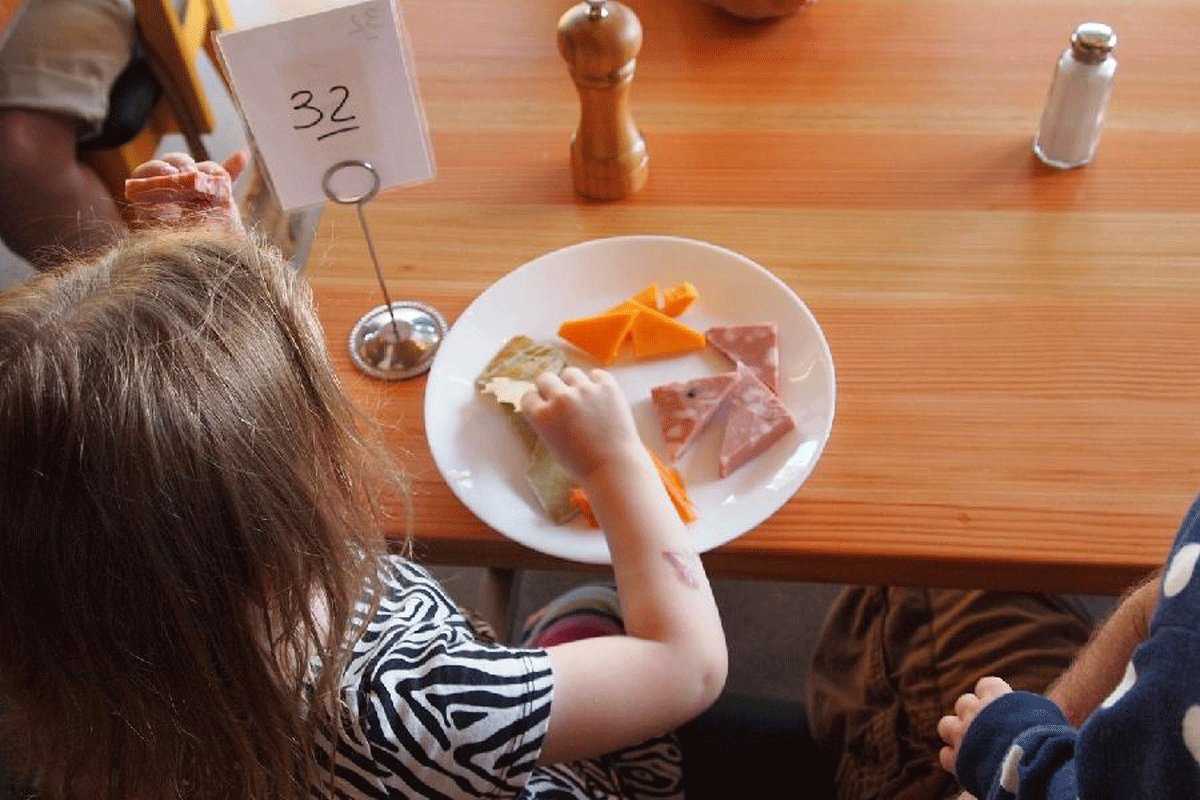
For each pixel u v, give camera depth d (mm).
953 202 1009
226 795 634
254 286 592
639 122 1112
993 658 955
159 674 581
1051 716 672
